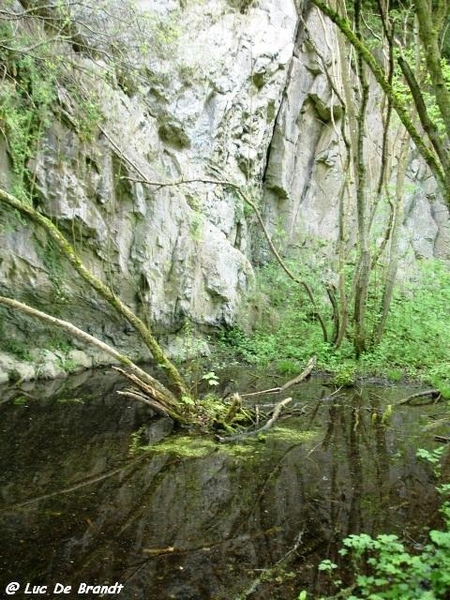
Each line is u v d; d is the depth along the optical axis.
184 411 6.99
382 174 10.23
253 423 7.18
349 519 4.55
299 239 16.00
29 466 5.43
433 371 10.23
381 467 5.79
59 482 5.09
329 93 15.95
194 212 11.80
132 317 6.80
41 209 8.95
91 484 5.09
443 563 3.08
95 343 6.46
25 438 6.25
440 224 18.30
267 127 14.83
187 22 12.19
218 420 6.92
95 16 9.60
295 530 4.36
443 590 2.91
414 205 17.75
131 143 10.54
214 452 6.11
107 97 9.84
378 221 15.34
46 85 8.30
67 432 6.55
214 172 13.14
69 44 9.25
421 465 5.88
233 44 13.35
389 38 5.23
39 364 9.18
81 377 9.42
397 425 7.47
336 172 16.53
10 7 8.16
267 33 14.23
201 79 12.49
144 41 10.12
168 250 10.99
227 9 13.30
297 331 12.90
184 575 3.69
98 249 9.74
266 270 14.75
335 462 5.91
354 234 16.11
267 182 15.81
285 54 14.58
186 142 12.38
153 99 11.59
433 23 3.42
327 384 9.91
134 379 6.72
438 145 3.41
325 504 4.84
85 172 9.45
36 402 7.77
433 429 7.31
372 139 16.05
